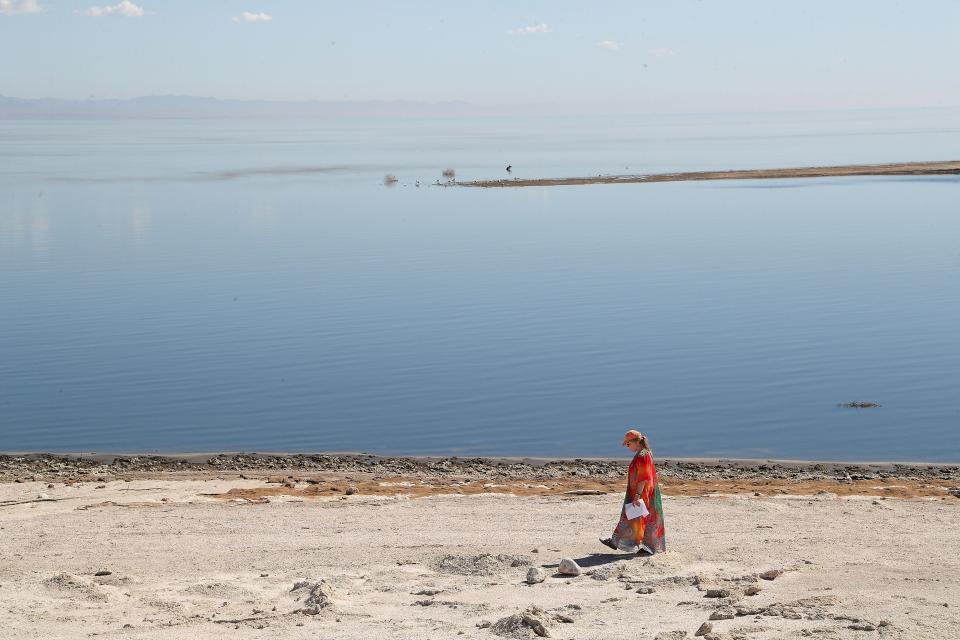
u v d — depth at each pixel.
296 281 53.66
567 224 78.69
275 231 76.31
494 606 11.34
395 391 31.47
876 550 14.24
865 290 49.16
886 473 22.64
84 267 59.09
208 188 116.69
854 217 80.56
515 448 25.64
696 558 13.90
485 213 87.44
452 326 41.62
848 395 30.39
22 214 88.62
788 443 25.77
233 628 10.66
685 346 37.38
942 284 50.47
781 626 9.89
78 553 14.66
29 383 32.84
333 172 144.00
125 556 14.48
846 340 38.12
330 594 12.02
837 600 11.09
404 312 44.69
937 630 9.73
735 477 22.27
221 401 30.47
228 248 67.06
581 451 25.38
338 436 26.81
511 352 36.75
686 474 22.61
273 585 12.83
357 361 35.59
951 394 30.28
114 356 36.72
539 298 47.94
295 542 15.22
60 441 26.50
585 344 37.88
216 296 49.22
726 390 31.11
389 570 13.45
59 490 20.02
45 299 48.62
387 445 25.97
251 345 38.38
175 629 10.62
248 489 20.05
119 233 75.56
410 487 20.39
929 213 82.12
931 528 15.72
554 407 29.44
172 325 42.28
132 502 18.48
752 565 13.42
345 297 48.62
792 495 18.73
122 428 27.69
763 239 68.69
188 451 25.59
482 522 16.44
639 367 34.22
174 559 14.32
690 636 9.50
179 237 73.06
